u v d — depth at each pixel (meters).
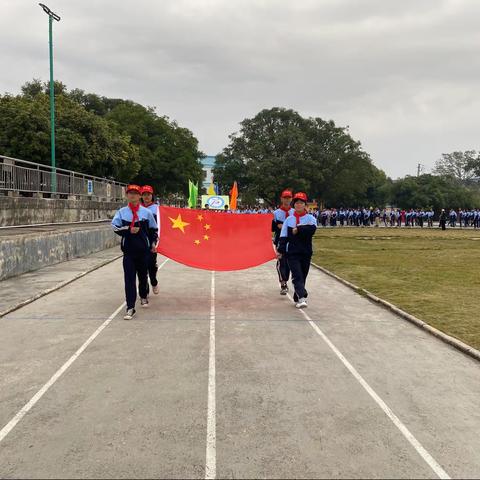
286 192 9.95
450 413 4.58
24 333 7.11
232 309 8.92
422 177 76.00
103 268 14.25
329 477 3.45
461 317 8.30
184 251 9.44
